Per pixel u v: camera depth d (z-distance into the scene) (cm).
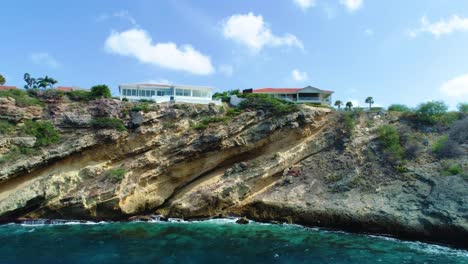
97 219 3375
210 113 4206
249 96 4522
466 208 2739
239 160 4078
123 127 3831
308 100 5809
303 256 2364
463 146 3484
